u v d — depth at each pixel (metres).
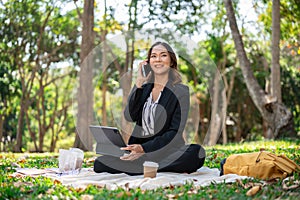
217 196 3.59
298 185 3.96
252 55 16.58
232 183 4.15
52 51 14.84
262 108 11.36
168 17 12.00
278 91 11.45
